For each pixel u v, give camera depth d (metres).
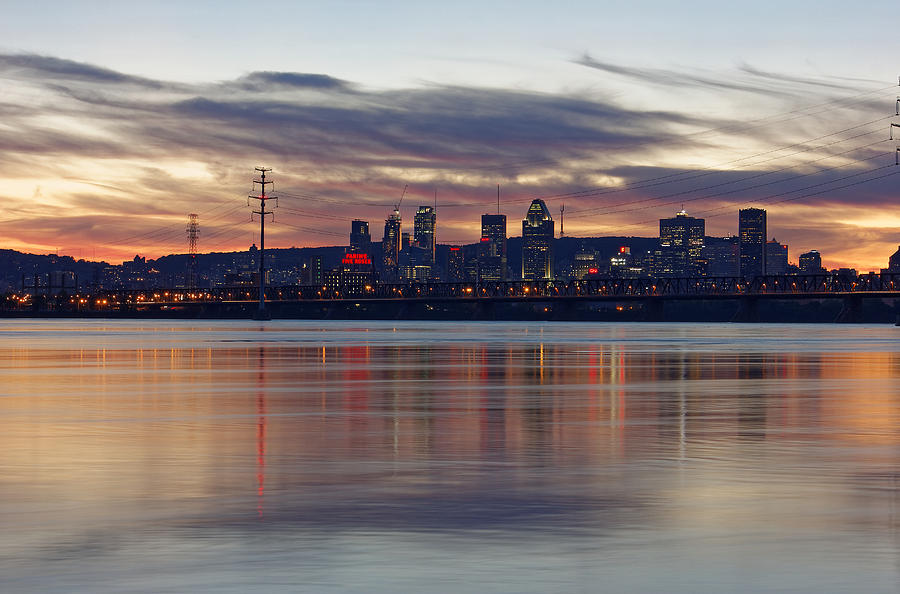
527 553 16.08
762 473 23.94
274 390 50.91
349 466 25.02
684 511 19.31
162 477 23.17
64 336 168.12
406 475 23.58
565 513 19.12
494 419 36.78
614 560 15.64
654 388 52.59
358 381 57.59
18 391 50.22
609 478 23.17
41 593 13.85
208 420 36.25
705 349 112.25
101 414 38.47
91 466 24.86
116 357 88.94
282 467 24.80
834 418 37.16
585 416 37.91
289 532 17.47
